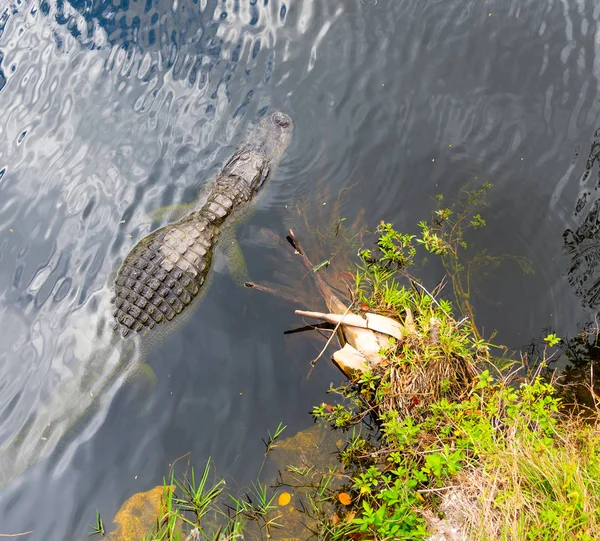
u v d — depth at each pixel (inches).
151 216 119.5
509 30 133.3
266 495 93.1
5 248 114.1
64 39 135.6
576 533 79.2
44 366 103.7
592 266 108.4
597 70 126.5
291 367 103.2
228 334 107.7
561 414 93.7
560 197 115.3
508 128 123.3
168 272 113.3
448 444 90.0
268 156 127.1
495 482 83.6
